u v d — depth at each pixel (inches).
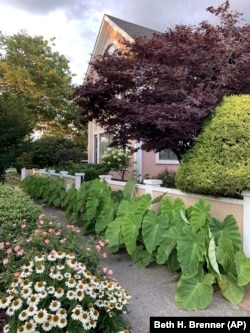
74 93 253.1
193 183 177.8
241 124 168.9
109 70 234.4
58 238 141.8
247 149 162.2
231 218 156.9
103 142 575.8
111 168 454.3
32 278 100.6
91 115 272.1
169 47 227.8
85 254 129.0
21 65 837.2
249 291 142.6
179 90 217.2
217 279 142.0
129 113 228.5
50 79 870.4
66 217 279.1
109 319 104.0
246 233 156.7
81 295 95.9
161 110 205.9
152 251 167.5
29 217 169.8
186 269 136.6
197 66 232.4
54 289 96.3
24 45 852.6
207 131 184.7
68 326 92.0
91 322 93.7
